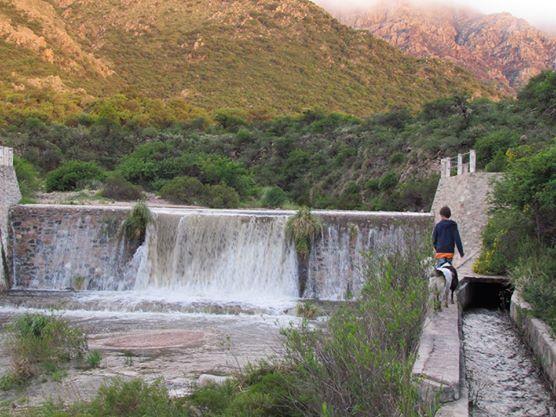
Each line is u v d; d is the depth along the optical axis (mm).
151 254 21953
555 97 43188
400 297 9281
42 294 20609
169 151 58875
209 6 152250
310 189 54031
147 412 8922
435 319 10719
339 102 114312
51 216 22438
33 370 12320
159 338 15117
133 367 12656
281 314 18094
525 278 13742
